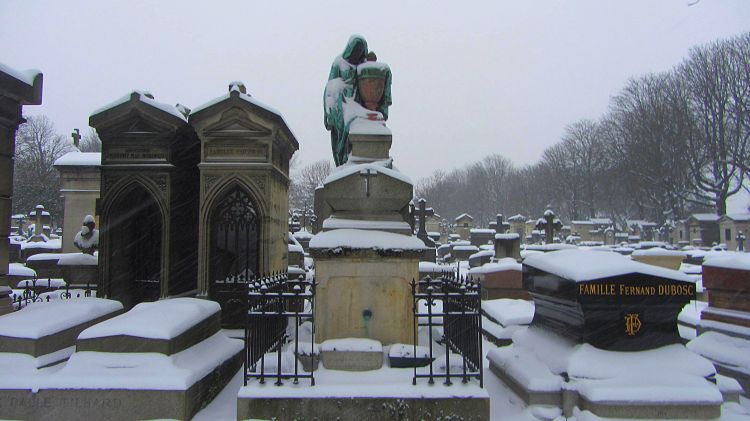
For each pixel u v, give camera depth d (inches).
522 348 248.7
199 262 366.0
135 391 188.4
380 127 287.9
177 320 224.1
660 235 1926.7
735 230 1604.3
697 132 1759.4
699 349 286.4
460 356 221.5
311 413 186.1
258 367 207.6
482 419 187.5
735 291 287.9
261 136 370.3
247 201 382.0
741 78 1676.9
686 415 180.2
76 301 278.5
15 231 1738.4
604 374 190.4
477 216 3764.8
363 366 217.9
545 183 2952.8
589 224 2117.4
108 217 375.6
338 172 263.4
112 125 374.9
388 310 240.2
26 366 211.5
